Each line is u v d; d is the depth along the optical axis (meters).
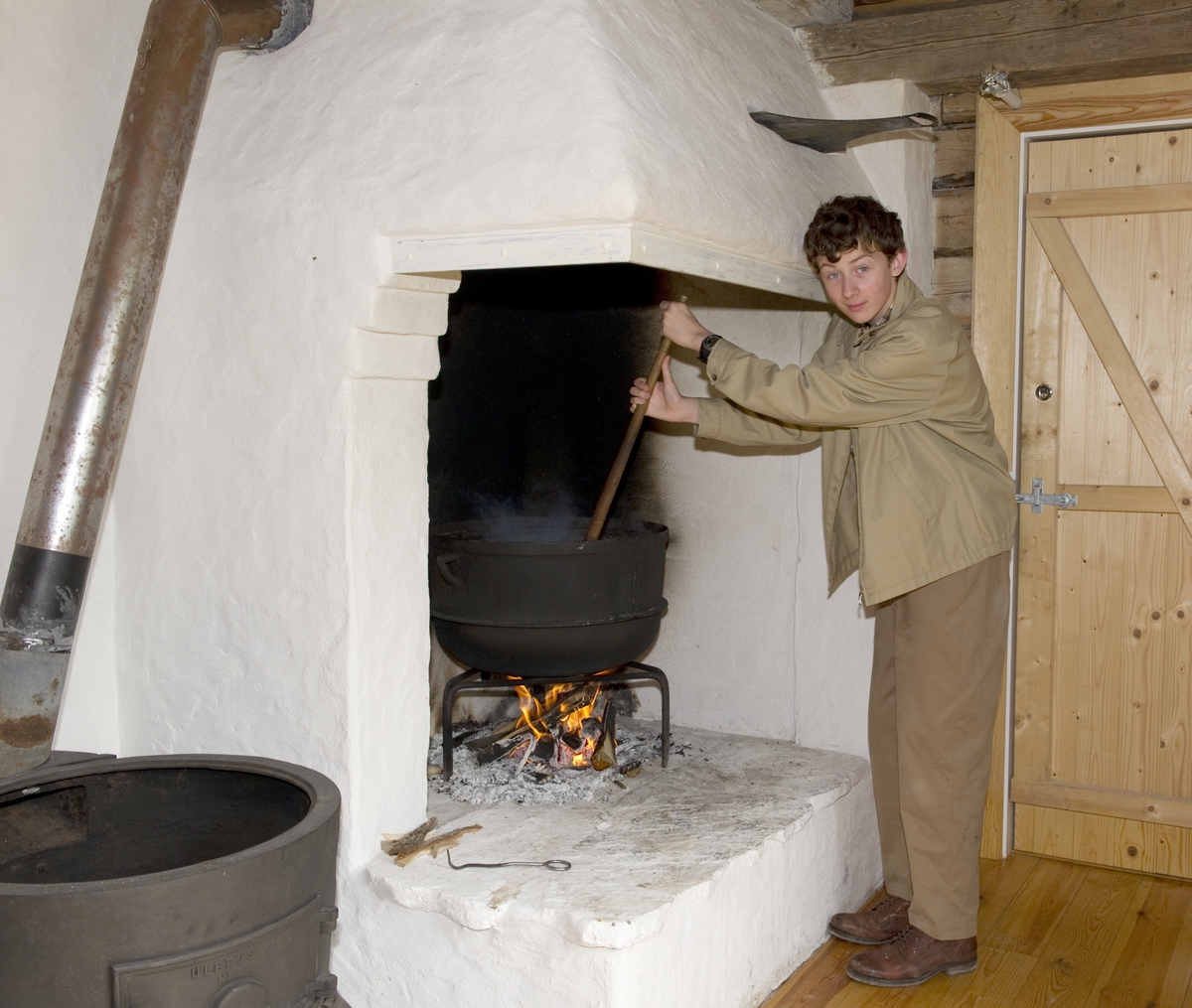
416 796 2.27
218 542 2.23
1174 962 2.45
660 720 3.27
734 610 3.13
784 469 3.01
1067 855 3.02
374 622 2.14
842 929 2.59
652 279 3.08
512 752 2.79
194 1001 1.51
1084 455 2.90
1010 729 3.05
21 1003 1.46
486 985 2.00
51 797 1.86
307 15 2.17
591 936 1.86
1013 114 2.82
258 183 2.13
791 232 2.29
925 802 2.34
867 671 2.87
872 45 2.76
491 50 1.95
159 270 2.00
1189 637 2.82
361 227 2.00
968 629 2.28
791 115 2.51
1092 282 2.85
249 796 1.92
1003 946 2.54
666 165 1.87
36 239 2.18
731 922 2.19
